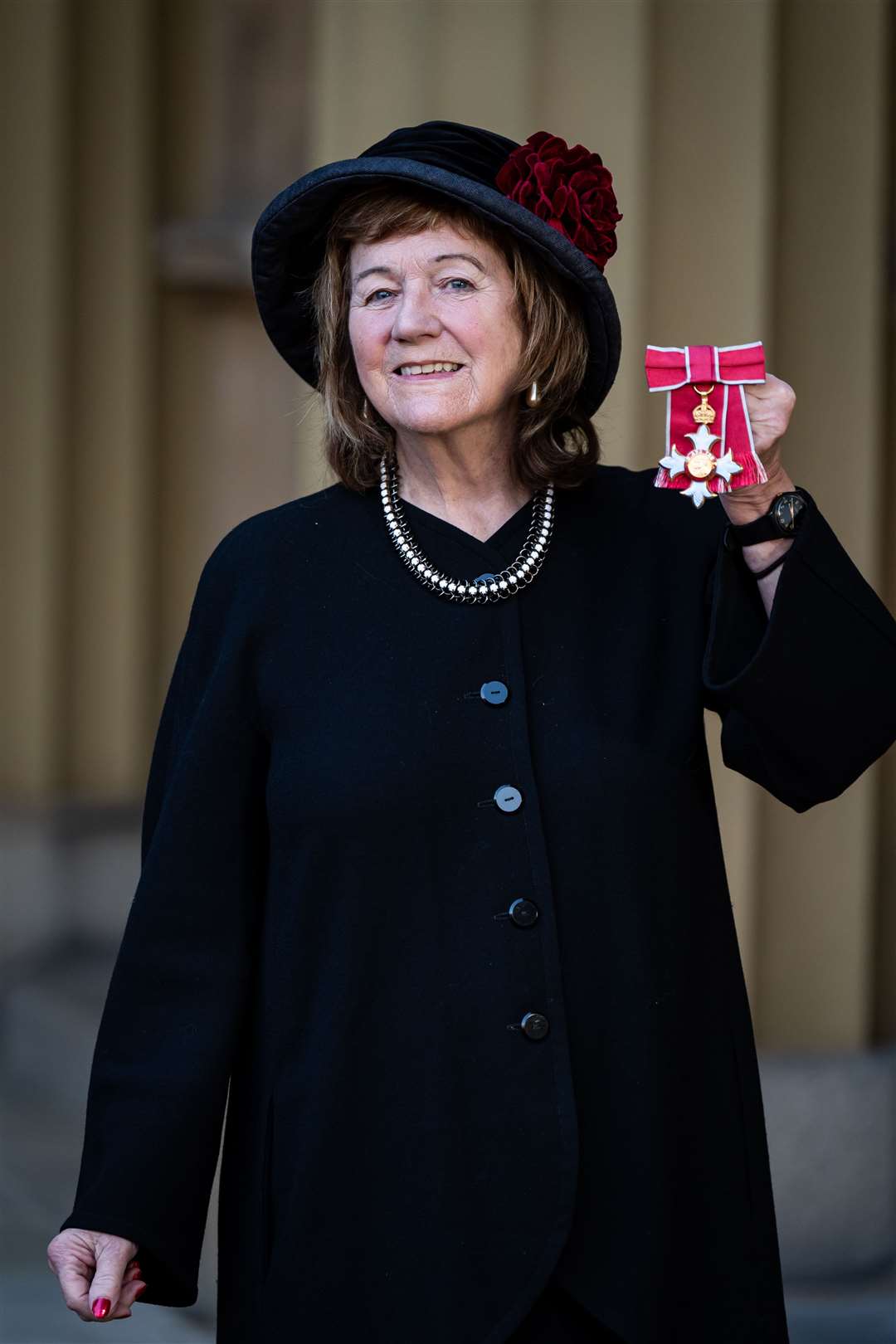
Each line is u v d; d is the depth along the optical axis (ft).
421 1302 10.72
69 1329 23.12
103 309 40.88
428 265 11.43
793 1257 24.58
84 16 40.16
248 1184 11.62
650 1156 10.82
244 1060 11.94
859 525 25.32
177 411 41.86
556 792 11.13
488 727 11.22
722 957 11.55
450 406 11.41
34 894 39.37
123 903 40.04
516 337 11.60
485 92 23.31
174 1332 23.30
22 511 40.06
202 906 11.87
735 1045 11.50
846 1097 24.72
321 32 24.58
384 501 12.02
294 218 11.87
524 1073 10.78
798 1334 22.48
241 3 40.86
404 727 11.21
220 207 41.19
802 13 25.05
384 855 11.09
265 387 41.78
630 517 12.13
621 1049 10.93
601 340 11.91
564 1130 10.71
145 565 41.47
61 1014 34.91
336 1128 10.97
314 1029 11.18
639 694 11.40
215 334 41.83
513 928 10.93
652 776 11.22
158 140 41.19
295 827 11.32
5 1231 26.61
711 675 10.97
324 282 12.07
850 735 11.07
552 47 23.12
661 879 11.19
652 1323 10.68
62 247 39.78
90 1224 11.48
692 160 23.49
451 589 11.59
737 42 23.31
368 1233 10.87
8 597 40.29
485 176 11.77
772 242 23.76
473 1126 10.82
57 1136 31.58
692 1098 11.18
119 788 41.52
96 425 40.98
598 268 11.78
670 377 10.74
